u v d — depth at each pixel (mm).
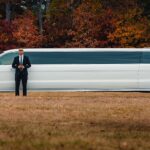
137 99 32375
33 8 86312
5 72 42625
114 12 74875
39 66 42469
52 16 78062
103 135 15703
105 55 43094
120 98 33438
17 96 36000
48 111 23641
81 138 14797
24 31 76062
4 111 23625
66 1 77750
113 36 72938
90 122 19469
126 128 17594
